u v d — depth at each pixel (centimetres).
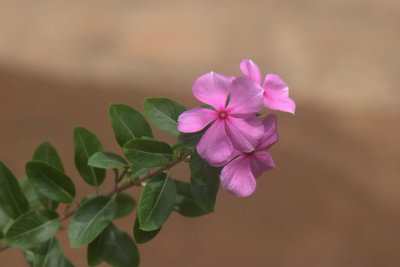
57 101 126
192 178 58
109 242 63
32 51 140
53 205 67
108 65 138
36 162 64
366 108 137
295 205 114
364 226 112
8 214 65
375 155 126
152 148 58
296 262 106
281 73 144
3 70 132
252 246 106
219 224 109
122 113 60
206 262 103
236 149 55
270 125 55
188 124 55
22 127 119
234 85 55
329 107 136
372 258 108
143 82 136
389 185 121
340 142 128
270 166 56
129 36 148
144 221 58
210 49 148
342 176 121
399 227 114
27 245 63
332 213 114
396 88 143
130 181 62
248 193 55
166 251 104
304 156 123
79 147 64
